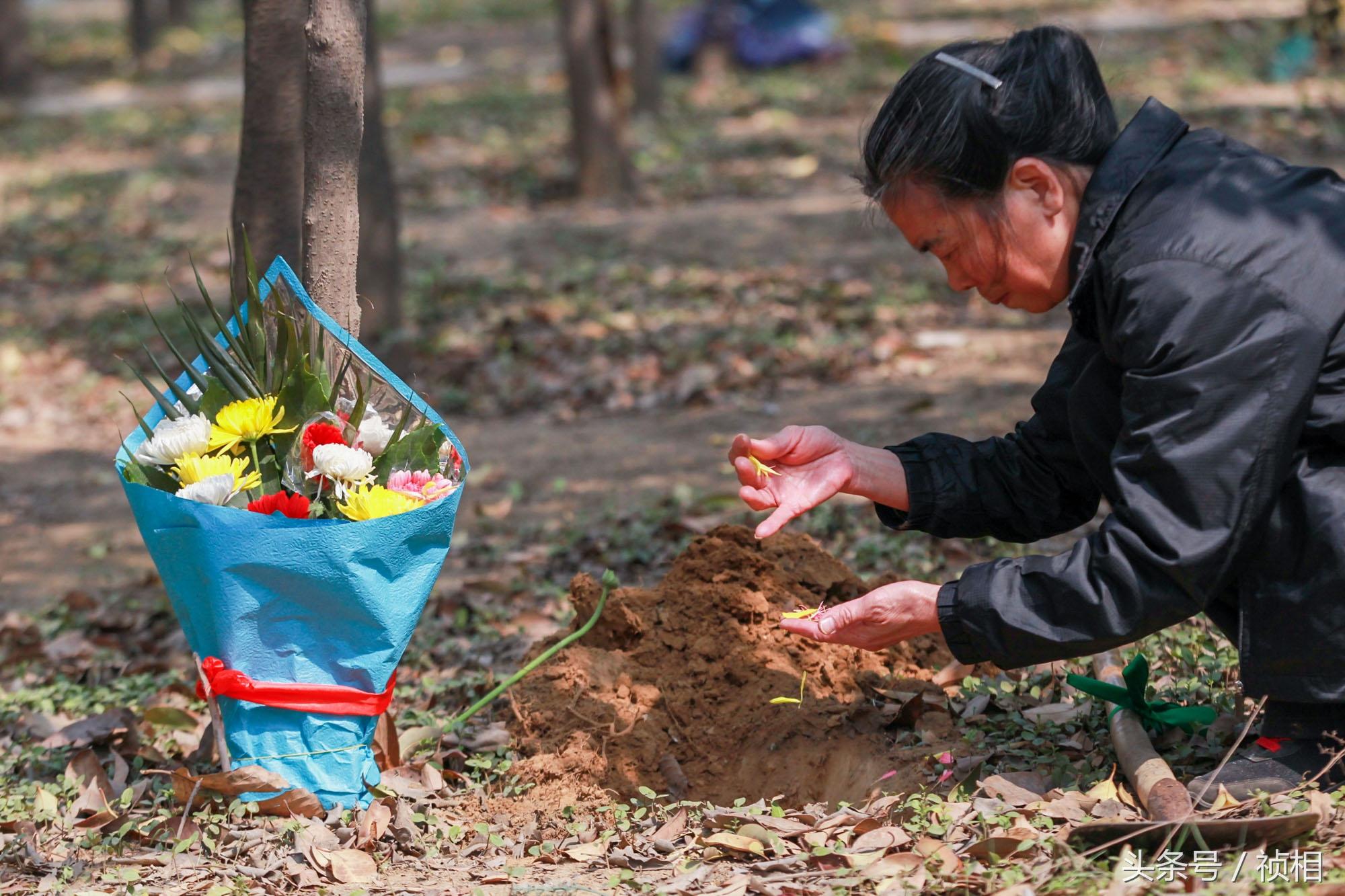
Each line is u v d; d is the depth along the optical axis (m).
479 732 5.73
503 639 7.11
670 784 5.20
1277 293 3.84
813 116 25.59
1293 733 4.43
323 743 4.86
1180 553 3.89
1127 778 4.61
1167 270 3.90
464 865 4.61
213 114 31.72
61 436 12.75
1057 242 4.14
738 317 13.91
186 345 14.56
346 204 5.38
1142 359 3.94
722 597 5.75
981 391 11.21
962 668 5.74
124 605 8.64
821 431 4.85
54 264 18.91
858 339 12.80
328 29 5.22
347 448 4.72
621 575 8.09
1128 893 3.78
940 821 4.42
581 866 4.55
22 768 5.83
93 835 4.93
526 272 16.48
